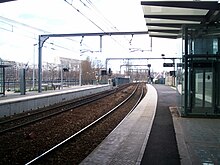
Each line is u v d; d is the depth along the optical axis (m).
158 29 18.33
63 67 54.00
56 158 8.67
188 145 9.52
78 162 8.29
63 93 29.53
